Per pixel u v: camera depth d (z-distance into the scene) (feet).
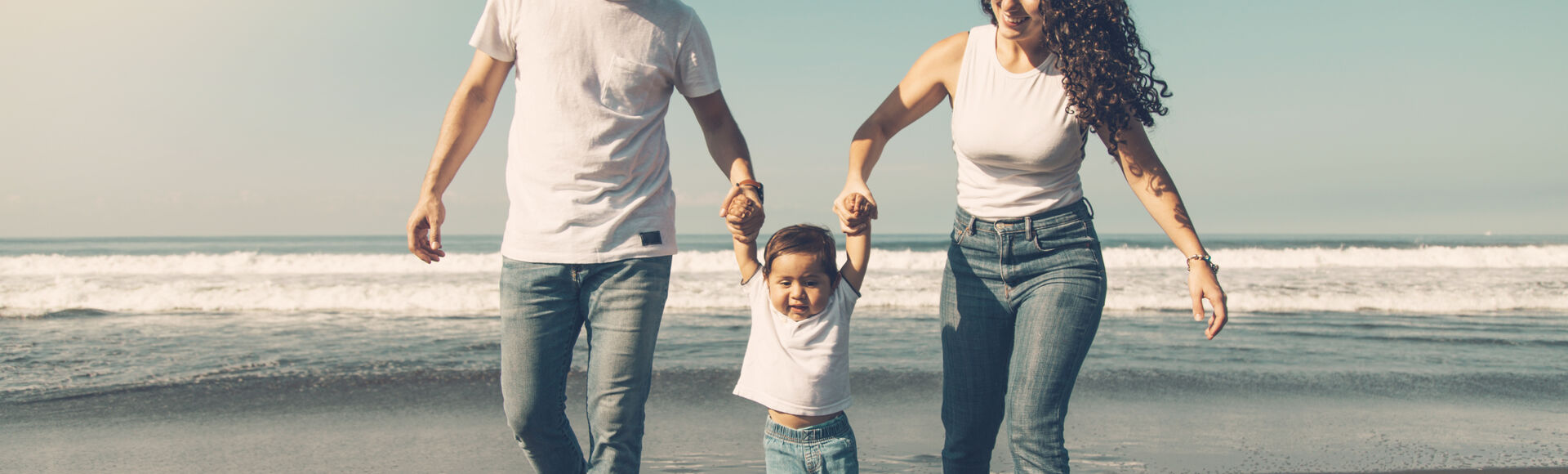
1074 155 7.56
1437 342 26.55
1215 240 163.94
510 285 7.48
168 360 21.95
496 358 22.52
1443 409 16.84
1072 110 7.14
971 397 8.20
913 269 58.75
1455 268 60.49
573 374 19.56
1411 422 15.67
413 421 15.39
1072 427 15.19
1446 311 36.50
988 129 7.47
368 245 168.76
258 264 54.95
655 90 7.49
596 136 7.16
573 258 7.20
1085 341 7.45
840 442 8.29
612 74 7.18
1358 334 28.30
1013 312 7.94
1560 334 28.58
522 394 7.51
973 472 8.57
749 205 7.61
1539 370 21.50
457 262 56.90
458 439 14.12
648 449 13.52
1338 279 49.73
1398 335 28.04
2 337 26.13
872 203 7.84
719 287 41.16
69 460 12.70
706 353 23.50
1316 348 25.05
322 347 24.32
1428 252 64.64
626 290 7.29
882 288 40.40
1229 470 12.51
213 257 54.49
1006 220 7.73
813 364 8.14
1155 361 22.47
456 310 35.32
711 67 7.90
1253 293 40.81
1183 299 37.63
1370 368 21.61
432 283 45.14
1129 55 7.11
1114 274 52.60
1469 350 24.95
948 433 8.52
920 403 17.11
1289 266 64.64
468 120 7.67
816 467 8.29
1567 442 14.19
